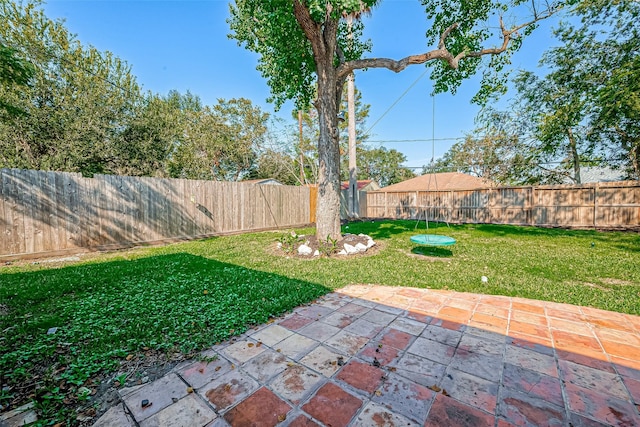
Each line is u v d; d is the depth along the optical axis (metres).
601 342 2.41
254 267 4.88
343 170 25.73
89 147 11.91
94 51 12.74
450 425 1.49
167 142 15.27
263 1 4.66
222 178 23.14
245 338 2.46
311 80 7.54
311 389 1.79
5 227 5.18
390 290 3.78
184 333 2.49
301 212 11.80
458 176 18.80
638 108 7.33
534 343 2.39
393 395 1.73
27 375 1.89
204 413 1.58
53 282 3.79
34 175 5.52
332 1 4.13
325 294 3.62
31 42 10.59
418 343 2.39
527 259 5.52
